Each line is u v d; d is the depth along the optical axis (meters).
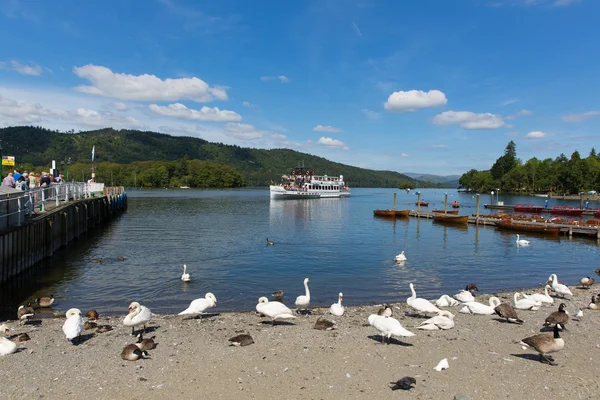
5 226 23.02
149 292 22.75
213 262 31.52
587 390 9.82
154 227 54.06
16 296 21.66
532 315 16.97
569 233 51.44
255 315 17.41
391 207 107.50
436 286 25.20
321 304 20.78
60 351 12.38
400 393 9.55
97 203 52.69
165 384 9.98
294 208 98.12
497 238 48.78
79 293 22.28
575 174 156.75
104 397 9.32
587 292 22.30
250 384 10.01
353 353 12.16
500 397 9.41
